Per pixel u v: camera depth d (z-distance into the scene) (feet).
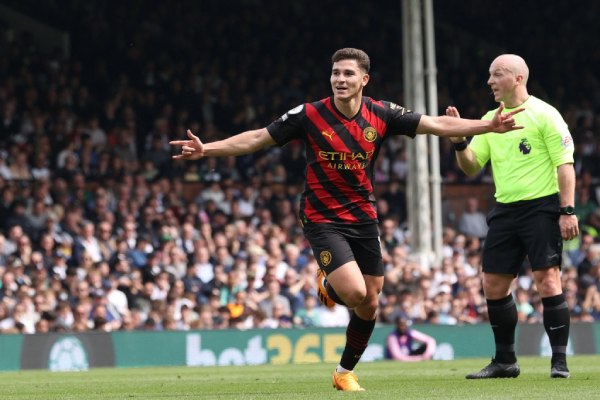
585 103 174.40
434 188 122.31
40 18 158.81
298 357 101.50
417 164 120.88
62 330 103.86
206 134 145.48
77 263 113.09
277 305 112.37
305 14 175.42
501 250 55.21
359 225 46.91
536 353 105.60
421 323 109.40
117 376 72.54
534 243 54.03
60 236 114.93
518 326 105.29
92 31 154.51
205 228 122.42
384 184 144.36
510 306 55.83
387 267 124.47
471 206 142.61
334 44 172.35
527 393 43.86
